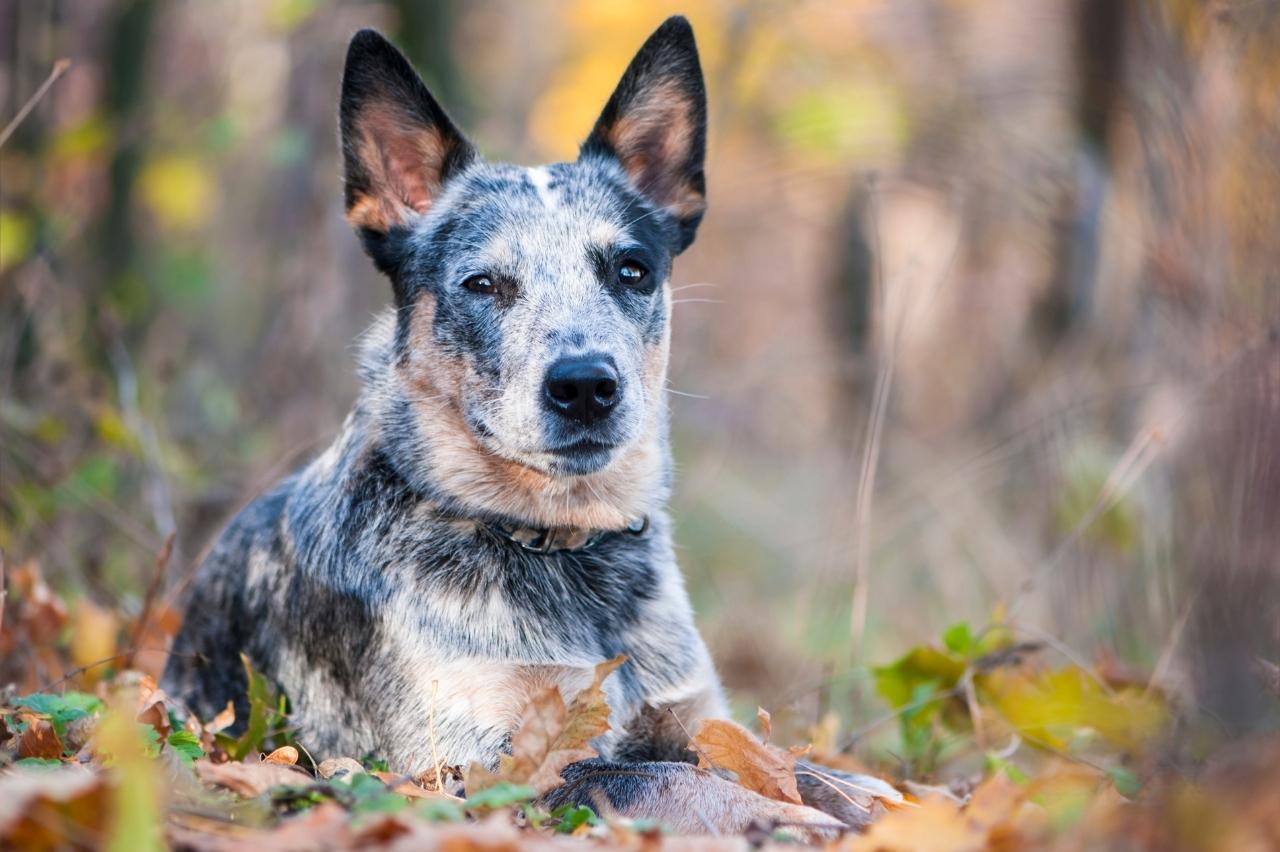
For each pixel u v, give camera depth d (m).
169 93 17.56
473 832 4.57
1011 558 12.02
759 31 18.98
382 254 8.03
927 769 8.04
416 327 7.54
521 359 7.08
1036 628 10.21
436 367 7.38
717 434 16.89
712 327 18.94
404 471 7.32
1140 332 12.34
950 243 13.93
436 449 7.27
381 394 7.60
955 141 14.99
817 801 6.52
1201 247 9.86
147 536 10.17
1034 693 7.93
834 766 7.79
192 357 15.27
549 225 7.48
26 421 10.13
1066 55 15.11
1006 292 16.48
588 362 6.95
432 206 8.02
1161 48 10.91
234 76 17.81
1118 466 10.40
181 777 5.20
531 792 5.14
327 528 7.41
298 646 7.48
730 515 16.19
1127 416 12.14
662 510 7.82
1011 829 5.18
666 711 7.28
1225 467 6.38
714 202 19.12
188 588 9.12
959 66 16.83
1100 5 13.90
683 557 14.62
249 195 19.02
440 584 6.98
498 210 7.57
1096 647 9.62
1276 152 8.36
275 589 7.70
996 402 15.03
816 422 18.84
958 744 8.59
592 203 7.67
